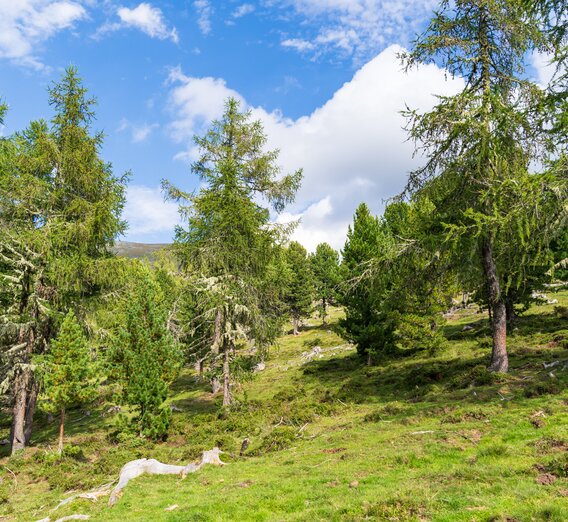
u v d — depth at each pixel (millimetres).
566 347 21531
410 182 19328
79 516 10852
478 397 15195
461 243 17656
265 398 27750
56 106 23312
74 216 22812
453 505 7383
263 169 23312
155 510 10297
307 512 8242
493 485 8031
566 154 13555
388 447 12383
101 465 16734
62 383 19500
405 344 29844
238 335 23531
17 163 21156
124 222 24609
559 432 10227
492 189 16172
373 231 34156
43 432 25641
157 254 22672
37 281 21391
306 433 17438
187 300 23422
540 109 14438
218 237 22234
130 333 22344
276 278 25656
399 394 21344
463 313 44531
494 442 10852
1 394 22406
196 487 11984
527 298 28438
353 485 9602
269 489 10336
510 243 16594
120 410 29266
